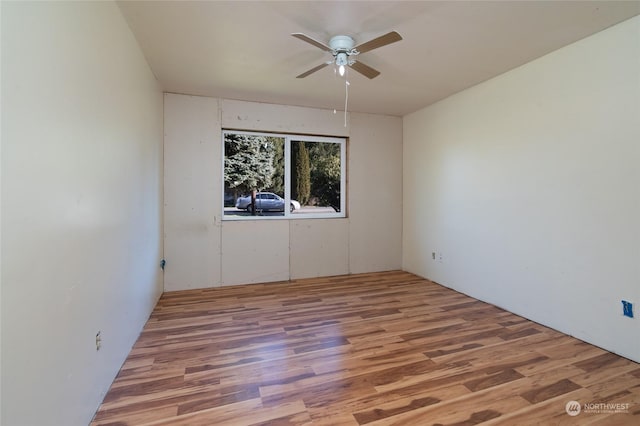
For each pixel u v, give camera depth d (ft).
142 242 8.77
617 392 6.00
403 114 15.78
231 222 13.43
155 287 10.76
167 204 12.51
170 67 9.93
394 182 16.19
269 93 12.46
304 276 14.67
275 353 7.53
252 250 13.79
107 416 5.28
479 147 11.43
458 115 12.45
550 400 5.76
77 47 4.65
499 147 10.59
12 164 3.16
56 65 4.03
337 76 10.66
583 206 8.10
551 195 8.90
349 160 15.31
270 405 5.62
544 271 9.13
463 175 12.23
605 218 7.64
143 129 8.91
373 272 15.85
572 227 8.37
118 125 6.58
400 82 11.19
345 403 5.68
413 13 6.95
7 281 3.07
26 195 3.40
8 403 3.07
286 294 12.21
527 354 7.47
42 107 3.72
